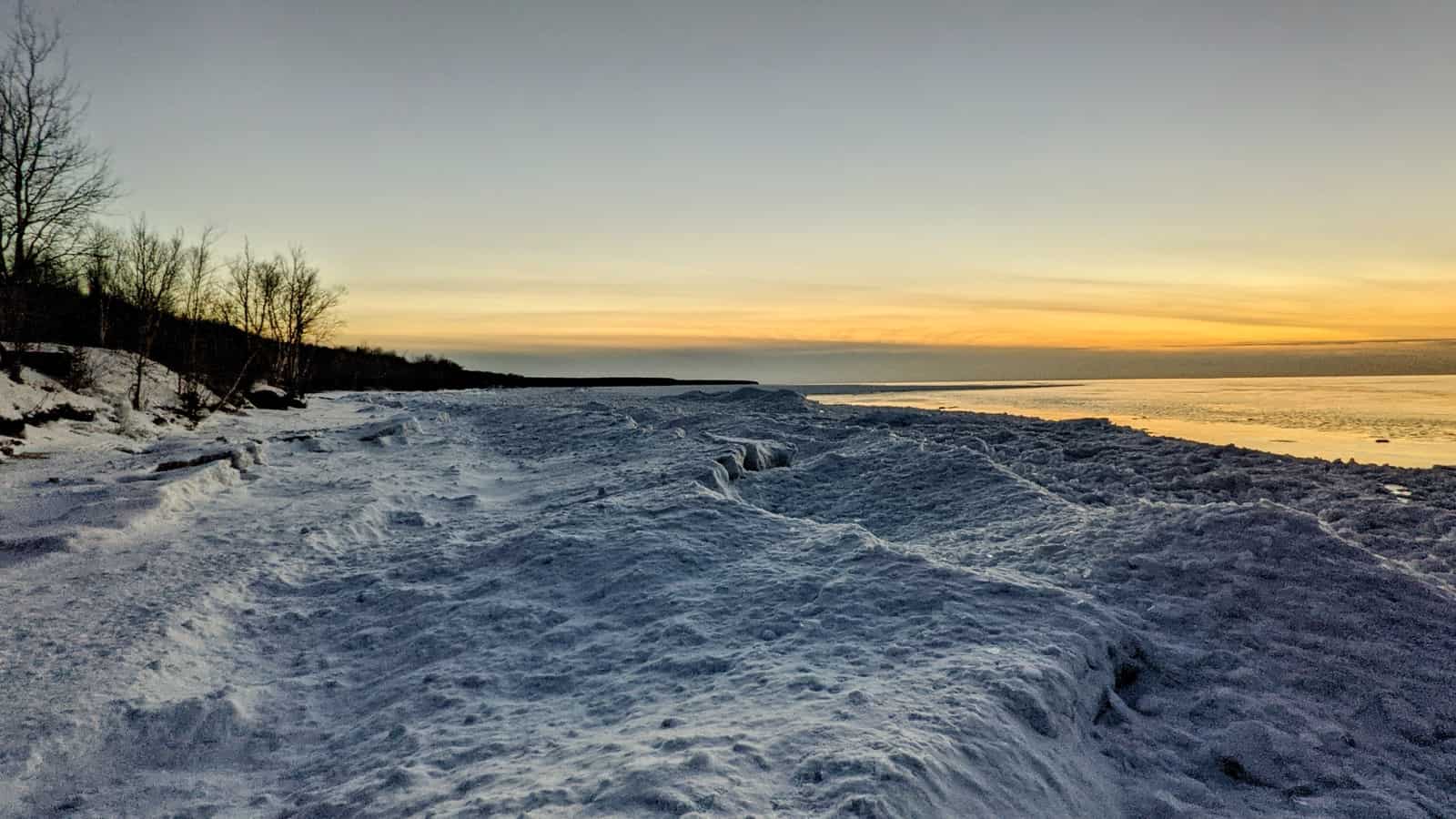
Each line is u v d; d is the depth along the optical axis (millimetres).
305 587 9344
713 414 27125
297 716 6293
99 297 30906
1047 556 8398
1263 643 6340
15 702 6113
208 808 4941
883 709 4711
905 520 11906
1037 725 4816
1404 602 6762
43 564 9672
